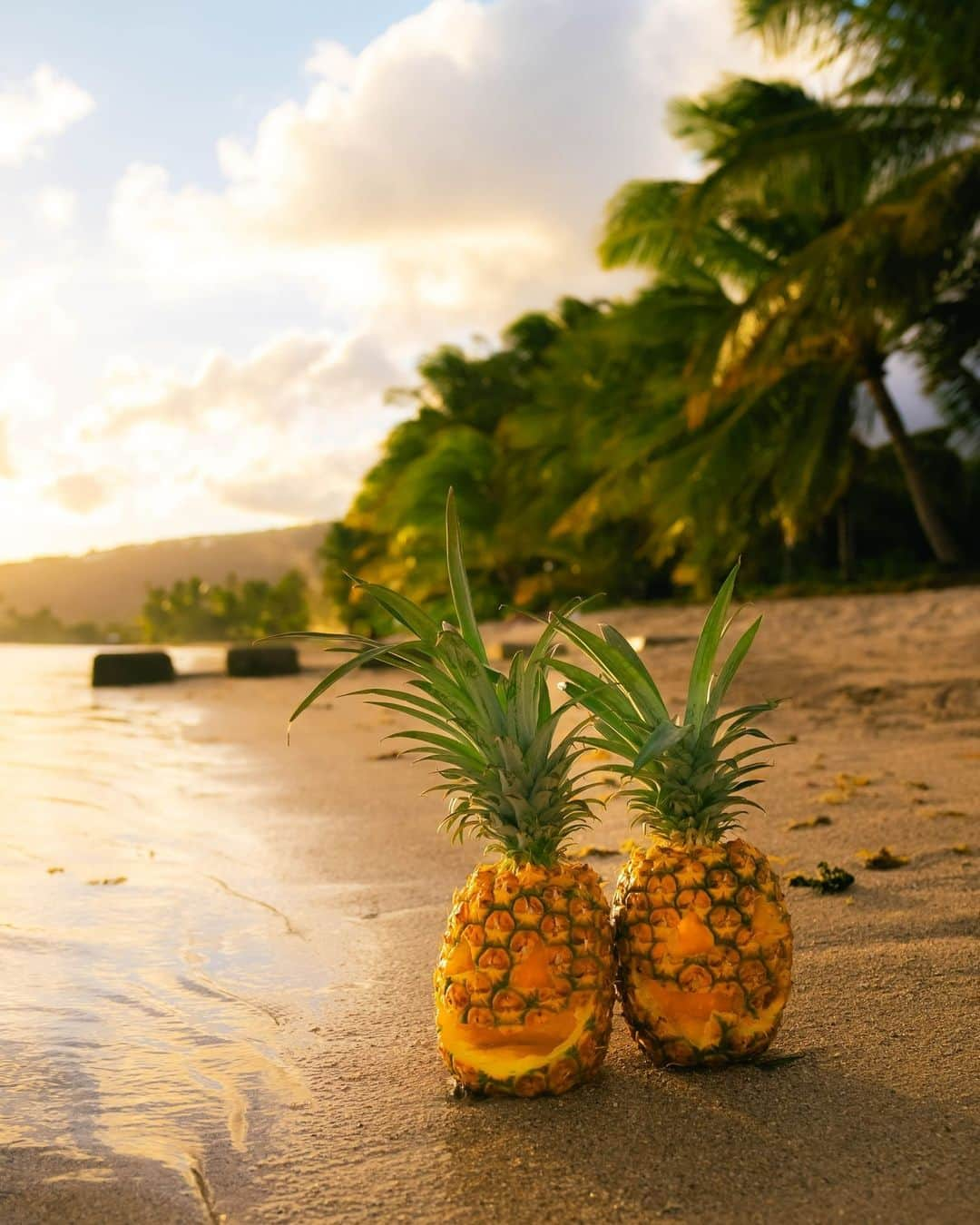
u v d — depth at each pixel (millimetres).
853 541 8594
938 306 6352
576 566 10398
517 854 792
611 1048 869
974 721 2641
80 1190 686
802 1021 893
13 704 4812
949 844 1422
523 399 12195
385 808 1982
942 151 5480
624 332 7492
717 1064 806
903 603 5457
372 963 1103
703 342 5871
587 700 815
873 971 991
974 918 1119
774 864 1369
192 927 1246
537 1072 764
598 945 776
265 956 1141
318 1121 767
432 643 763
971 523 9109
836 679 3531
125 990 1043
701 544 7273
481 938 769
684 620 6742
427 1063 855
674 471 6906
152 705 4707
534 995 758
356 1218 648
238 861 1585
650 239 7145
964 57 4965
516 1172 687
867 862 1343
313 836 1751
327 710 4117
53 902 1364
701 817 810
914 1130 718
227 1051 895
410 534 11984
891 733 2557
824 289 5285
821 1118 737
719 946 788
